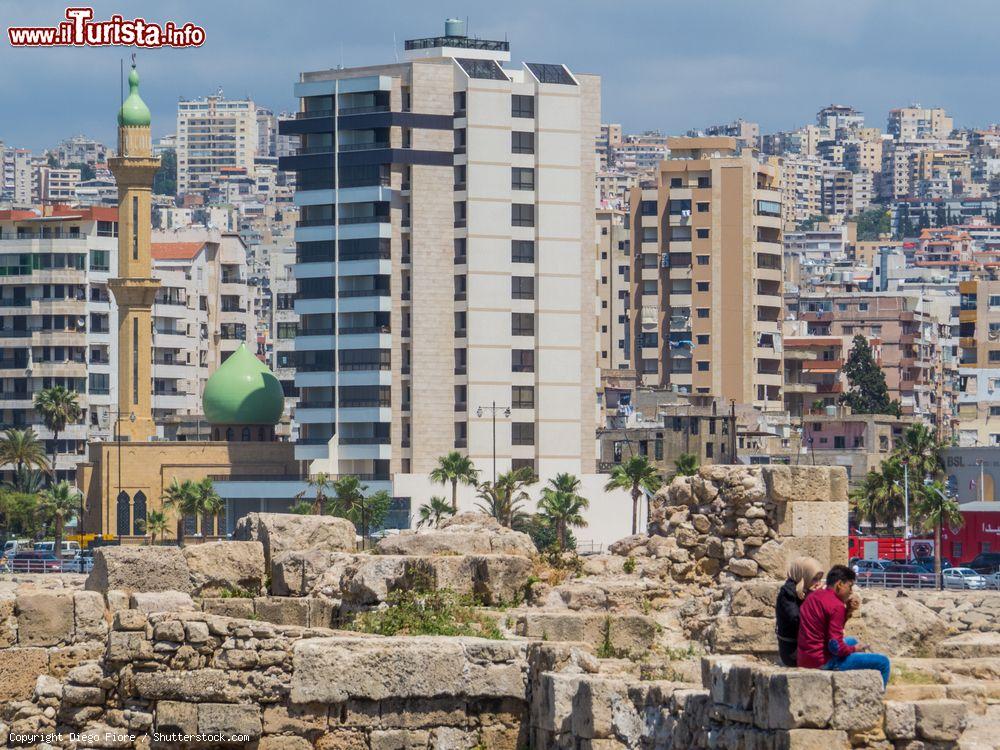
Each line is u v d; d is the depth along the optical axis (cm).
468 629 7531
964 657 7125
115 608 7256
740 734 5169
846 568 5544
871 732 5009
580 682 6081
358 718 6569
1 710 6938
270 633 6719
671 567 8038
